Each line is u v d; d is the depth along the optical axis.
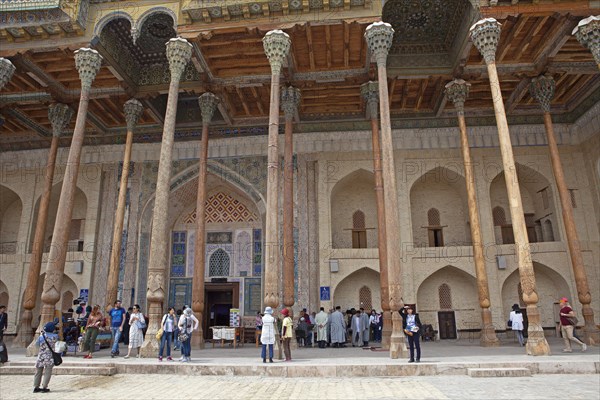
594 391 4.95
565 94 13.29
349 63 11.53
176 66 9.42
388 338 9.68
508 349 9.14
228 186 14.51
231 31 9.73
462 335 12.87
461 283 13.28
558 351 8.57
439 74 11.74
